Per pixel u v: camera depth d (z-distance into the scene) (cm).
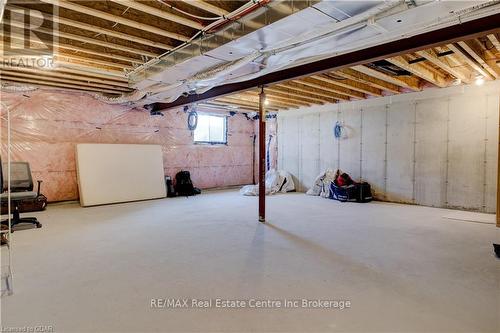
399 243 347
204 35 309
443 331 177
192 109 796
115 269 272
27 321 189
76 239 366
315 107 787
